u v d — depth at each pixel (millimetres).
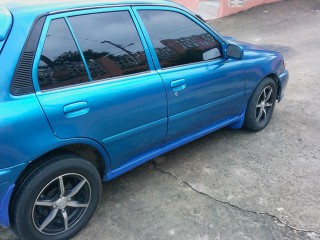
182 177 3674
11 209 2533
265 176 3670
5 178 2379
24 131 2395
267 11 10727
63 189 2713
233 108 4105
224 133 4562
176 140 3652
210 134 4539
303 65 6820
